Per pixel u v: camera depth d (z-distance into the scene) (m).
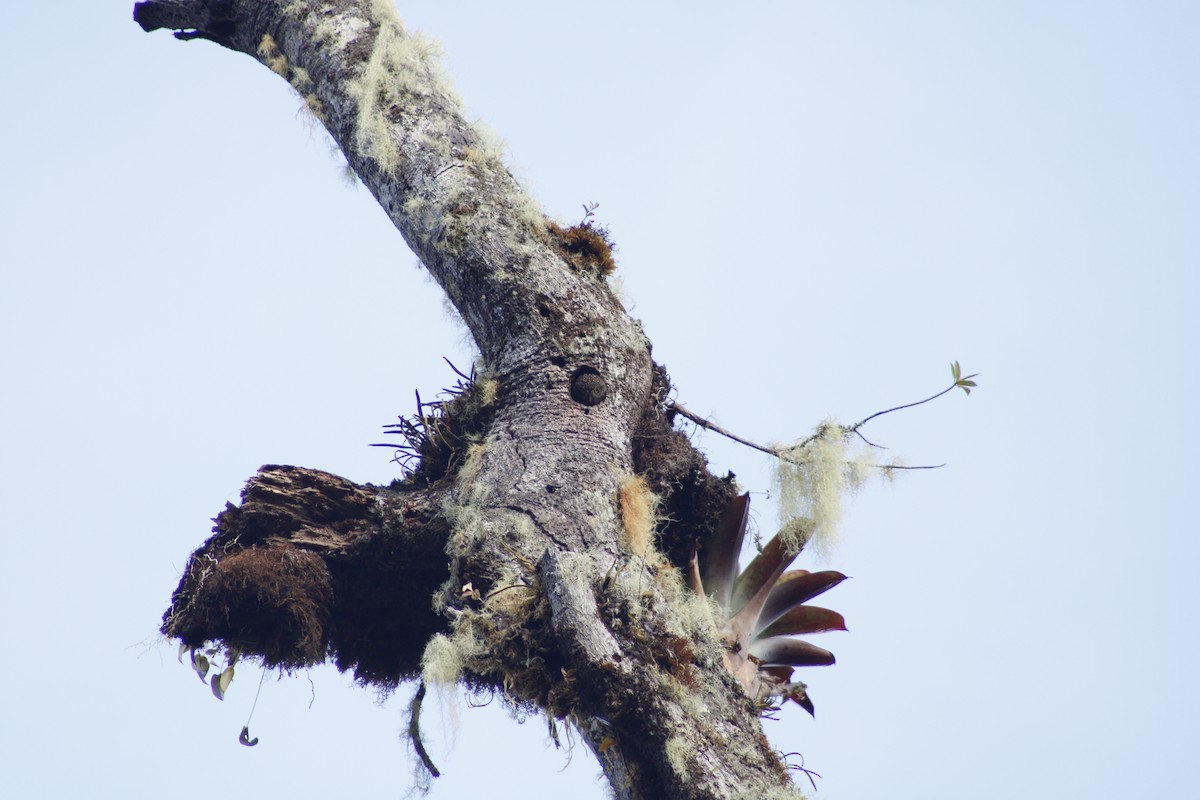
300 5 12.26
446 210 10.99
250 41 12.69
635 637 8.84
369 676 10.81
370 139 11.41
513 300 10.69
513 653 8.95
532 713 9.65
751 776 8.52
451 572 9.58
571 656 8.67
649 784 8.55
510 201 11.15
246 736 10.09
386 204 11.59
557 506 9.64
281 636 10.21
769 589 10.84
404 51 11.86
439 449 10.84
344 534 10.28
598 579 9.12
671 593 9.63
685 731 8.55
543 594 9.00
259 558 10.09
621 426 10.34
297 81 12.16
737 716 8.94
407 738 10.62
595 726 8.68
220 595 10.01
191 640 10.16
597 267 11.13
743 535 10.76
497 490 9.82
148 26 13.13
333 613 10.43
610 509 9.74
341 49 11.87
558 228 11.26
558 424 10.12
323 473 10.40
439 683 8.94
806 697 11.10
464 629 9.07
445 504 10.04
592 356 10.51
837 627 11.02
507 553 9.45
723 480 11.11
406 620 10.70
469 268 10.87
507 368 10.59
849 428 11.58
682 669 8.88
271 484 10.35
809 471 11.30
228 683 10.12
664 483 10.65
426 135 11.35
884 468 11.46
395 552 10.17
